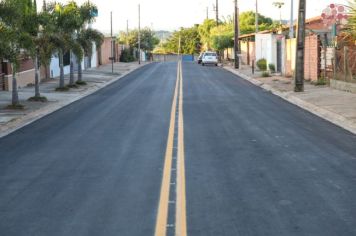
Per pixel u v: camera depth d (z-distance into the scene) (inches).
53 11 1093.1
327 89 1002.1
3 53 733.3
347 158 424.2
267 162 409.7
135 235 252.8
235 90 1099.9
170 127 595.2
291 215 279.9
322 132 556.7
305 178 359.6
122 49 3129.9
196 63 2664.9
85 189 338.6
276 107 793.6
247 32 2923.2
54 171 391.5
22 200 316.8
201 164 403.5
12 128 633.6
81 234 255.8
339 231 255.0
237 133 549.6
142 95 1003.3
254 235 250.5
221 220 272.7
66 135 559.8
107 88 1211.2
